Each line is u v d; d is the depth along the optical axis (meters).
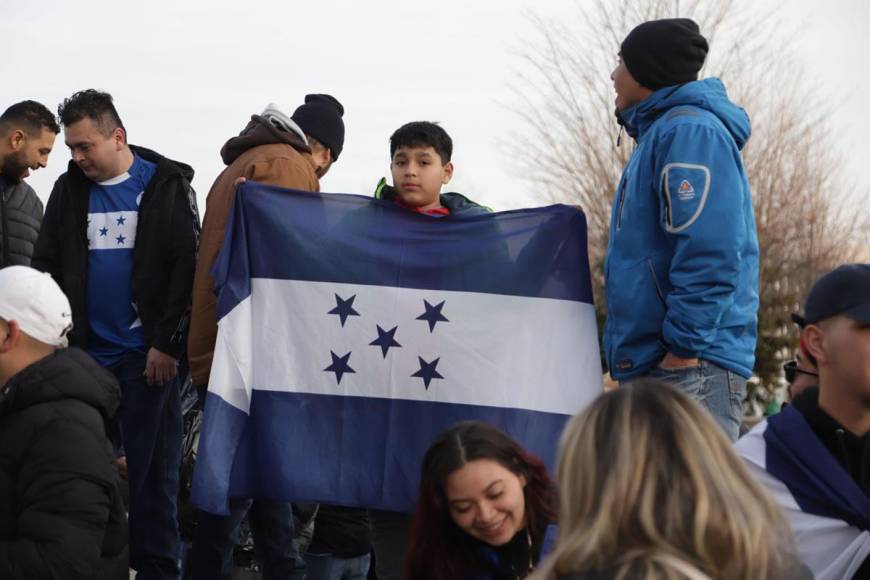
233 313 5.84
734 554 2.53
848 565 4.02
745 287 5.30
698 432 2.64
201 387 6.18
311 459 5.79
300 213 5.95
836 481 4.03
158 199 6.61
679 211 5.17
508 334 5.86
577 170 20.97
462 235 5.91
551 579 2.62
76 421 4.41
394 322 5.87
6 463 4.37
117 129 6.62
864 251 20.95
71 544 4.27
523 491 4.08
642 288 5.36
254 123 6.50
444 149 6.00
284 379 5.85
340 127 6.98
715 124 5.29
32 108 7.18
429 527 4.07
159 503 6.56
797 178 20.36
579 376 5.84
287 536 6.31
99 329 6.63
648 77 5.48
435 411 5.82
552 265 5.89
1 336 4.50
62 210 6.72
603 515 2.59
